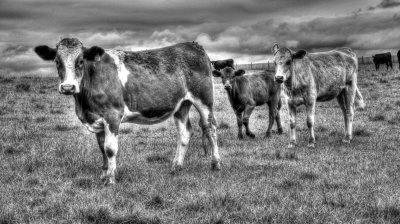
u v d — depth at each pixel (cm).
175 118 897
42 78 3178
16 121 1470
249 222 540
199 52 896
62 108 1825
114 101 740
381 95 2153
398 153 987
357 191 661
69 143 1102
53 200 630
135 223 545
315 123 1501
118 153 1005
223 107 1978
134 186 709
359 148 1062
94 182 743
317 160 926
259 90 1342
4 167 852
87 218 553
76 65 689
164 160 949
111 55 768
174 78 828
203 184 722
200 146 1109
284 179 740
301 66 1104
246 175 796
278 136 1321
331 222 532
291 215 551
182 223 537
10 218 556
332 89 1180
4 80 2844
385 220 538
